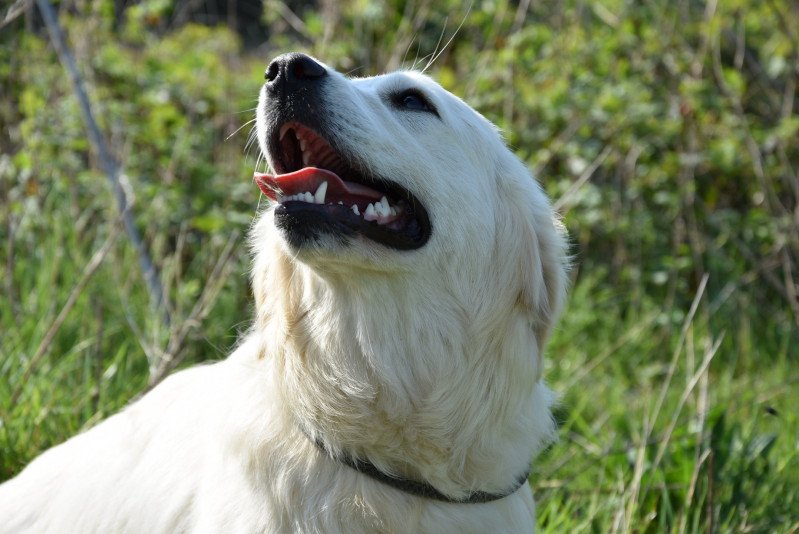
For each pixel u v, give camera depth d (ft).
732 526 14.39
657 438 16.26
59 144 22.99
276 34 30.27
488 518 10.95
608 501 14.96
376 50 28.32
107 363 17.76
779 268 26.18
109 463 11.47
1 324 18.45
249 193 23.04
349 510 10.43
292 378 10.72
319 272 10.49
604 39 28.81
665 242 26.14
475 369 10.99
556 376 21.09
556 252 11.76
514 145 26.11
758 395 19.66
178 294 18.97
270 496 10.30
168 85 26.53
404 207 11.10
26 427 15.29
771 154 27.07
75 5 27.58
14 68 23.93
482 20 28.89
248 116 26.17
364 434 10.64
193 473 10.64
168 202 22.57
